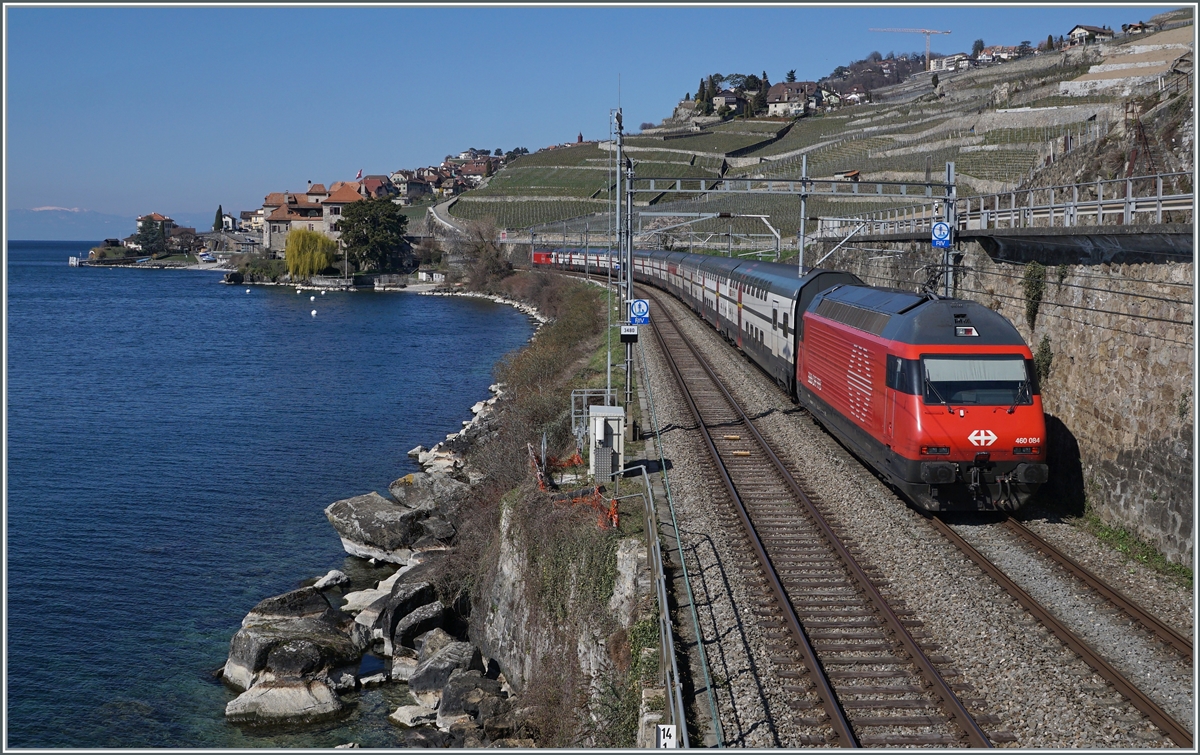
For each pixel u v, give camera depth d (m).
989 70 166.50
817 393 26.48
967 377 18.61
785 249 78.62
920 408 18.45
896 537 18.09
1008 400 18.48
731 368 39.66
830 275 29.78
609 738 14.96
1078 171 42.03
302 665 21.78
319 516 33.31
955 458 18.34
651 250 92.88
